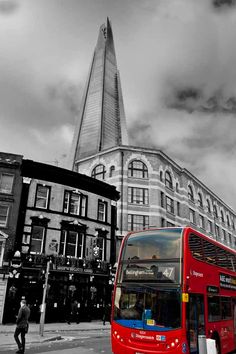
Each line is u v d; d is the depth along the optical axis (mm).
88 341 14844
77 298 26016
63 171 28859
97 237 29234
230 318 11961
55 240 26234
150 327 8719
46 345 13305
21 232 25109
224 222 58281
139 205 38125
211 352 7672
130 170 39906
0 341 13773
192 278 9328
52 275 24812
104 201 31938
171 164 44438
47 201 27422
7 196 25078
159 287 9031
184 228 10039
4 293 22328
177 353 8180
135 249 10070
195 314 9094
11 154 26312
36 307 23484
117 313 9430
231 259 13547
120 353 9016
